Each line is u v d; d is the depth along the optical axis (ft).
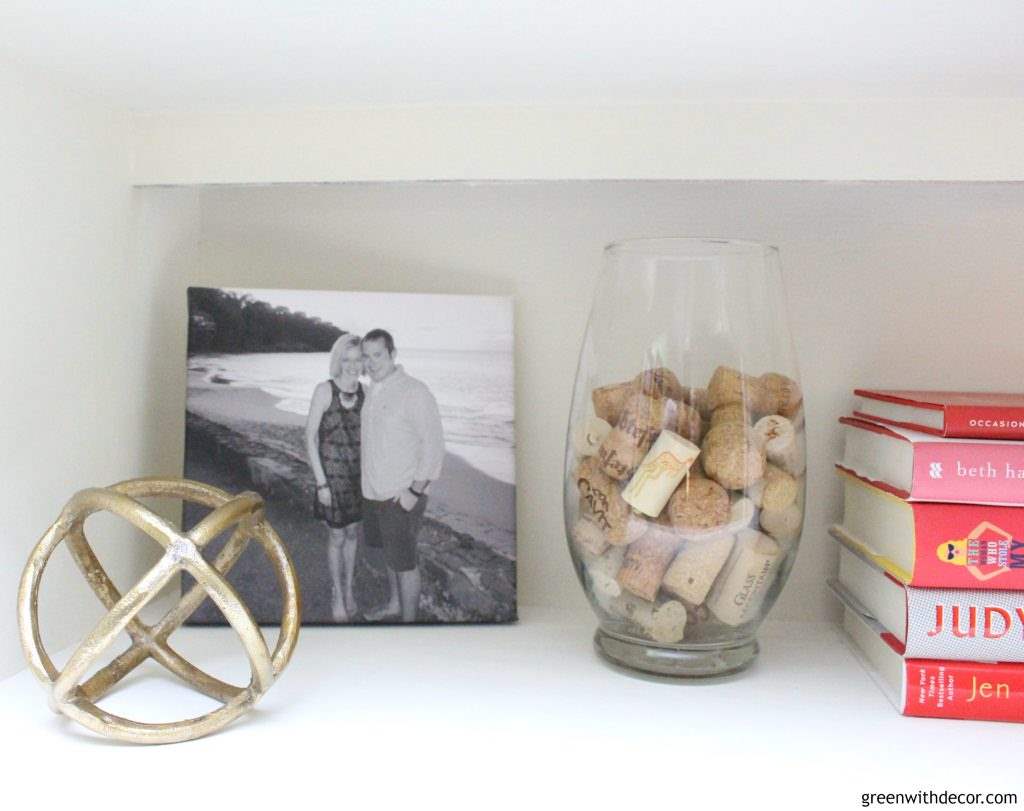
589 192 2.78
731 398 2.15
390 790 1.66
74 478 2.28
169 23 1.79
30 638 1.88
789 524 2.22
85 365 2.31
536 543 2.83
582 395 2.32
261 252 2.85
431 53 1.99
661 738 1.89
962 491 2.02
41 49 1.95
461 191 2.80
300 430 2.56
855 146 2.37
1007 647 2.01
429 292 2.83
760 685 2.19
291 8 1.73
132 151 2.50
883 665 2.21
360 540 2.56
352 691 2.12
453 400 2.61
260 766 1.75
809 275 2.73
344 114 2.47
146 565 2.64
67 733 1.88
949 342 2.71
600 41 1.90
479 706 2.04
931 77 2.14
